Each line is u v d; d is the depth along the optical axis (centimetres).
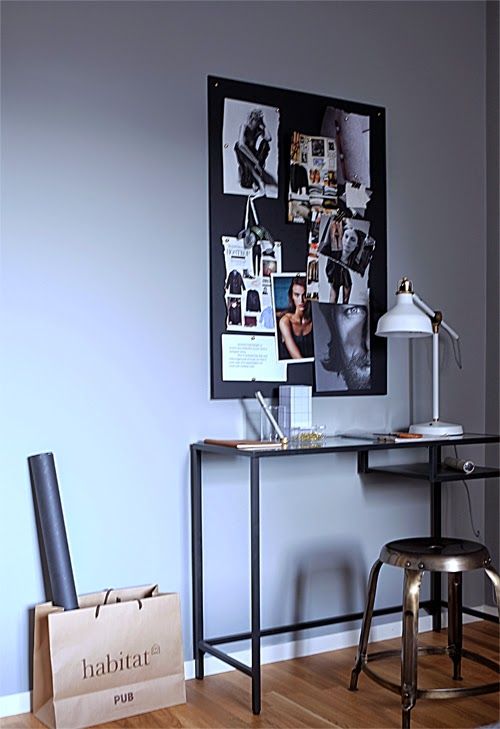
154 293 287
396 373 340
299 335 314
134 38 284
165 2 290
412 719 251
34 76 267
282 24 314
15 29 264
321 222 320
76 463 272
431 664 303
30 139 266
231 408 301
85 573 273
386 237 337
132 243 283
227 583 300
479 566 252
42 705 251
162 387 288
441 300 353
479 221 363
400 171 342
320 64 322
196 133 295
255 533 262
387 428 338
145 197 285
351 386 326
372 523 334
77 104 274
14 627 262
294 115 315
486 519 363
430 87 351
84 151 275
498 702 264
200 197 296
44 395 267
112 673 253
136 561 283
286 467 313
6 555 261
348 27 330
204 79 297
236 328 301
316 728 246
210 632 297
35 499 266
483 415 363
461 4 360
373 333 332
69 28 273
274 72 312
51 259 269
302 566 316
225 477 300
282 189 312
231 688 279
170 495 289
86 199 275
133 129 283
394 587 338
